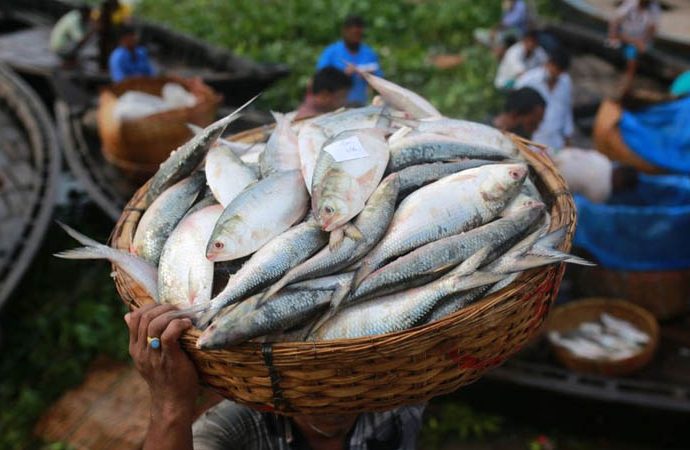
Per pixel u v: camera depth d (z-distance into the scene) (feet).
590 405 14.14
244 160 6.73
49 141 20.27
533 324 5.60
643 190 16.61
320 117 6.89
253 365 4.89
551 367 14.60
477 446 14.84
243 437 6.10
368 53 21.11
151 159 18.35
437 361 5.00
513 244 5.70
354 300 5.34
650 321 15.26
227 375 5.05
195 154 6.26
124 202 18.61
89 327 17.29
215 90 23.38
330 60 21.04
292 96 29.37
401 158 6.28
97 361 16.61
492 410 15.28
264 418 6.10
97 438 14.47
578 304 15.96
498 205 5.89
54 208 18.12
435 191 5.87
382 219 5.66
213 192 6.10
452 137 6.68
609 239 15.83
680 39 32.68
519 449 14.69
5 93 22.98
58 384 15.98
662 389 13.96
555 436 14.84
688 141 18.66
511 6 30.99
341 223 5.54
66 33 26.55
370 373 4.90
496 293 5.18
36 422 15.16
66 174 22.99
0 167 20.03
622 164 17.76
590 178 16.30
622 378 14.70
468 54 32.22
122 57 22.68
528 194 6.26
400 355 4.83
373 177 5.88
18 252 16.81
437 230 5.71
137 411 15.06
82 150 20.22
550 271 5.48
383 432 6.26
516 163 6.17
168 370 5.03
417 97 7.59
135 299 5.49
